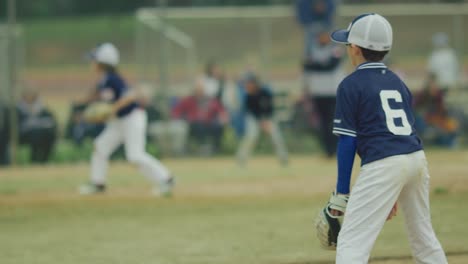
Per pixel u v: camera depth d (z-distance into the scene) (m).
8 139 47.47
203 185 36.56
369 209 14.52
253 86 44.47
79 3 79.56
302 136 52.41
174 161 48.72
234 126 51.31
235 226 26.08
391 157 14.54
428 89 51.16
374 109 14.77
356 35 15.32
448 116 51.53
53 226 26.72
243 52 56.88
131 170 43.94
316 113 51.22
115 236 24.75
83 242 23.86
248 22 57.12
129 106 32.38
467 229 24.16
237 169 43.38
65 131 50.03
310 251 21.86
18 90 50.88
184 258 21.33
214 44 56.94
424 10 58.69
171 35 56.41
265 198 32.19
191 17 56.69
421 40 58.62
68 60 88.25
